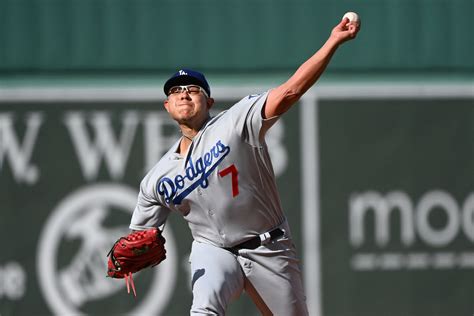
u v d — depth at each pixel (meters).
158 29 27.08
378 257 26.75
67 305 26.17
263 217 14.28
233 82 27.09
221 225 14.16
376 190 27.00
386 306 26.64
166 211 14.98
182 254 26.41
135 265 14.67
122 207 26.45
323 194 26.83
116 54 26.94
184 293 26.30
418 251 26.84
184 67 27.05
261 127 13.27
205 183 13.84
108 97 26.73
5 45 26.72
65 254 26.27
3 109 26.48
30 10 26.89
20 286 26.12
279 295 14.70
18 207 26.28
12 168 26.36
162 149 26.67
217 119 13.89
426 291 26.73
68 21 26.95
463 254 26.91
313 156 26.92
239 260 14.40
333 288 26.58
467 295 26.75
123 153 26.58
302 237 26.69
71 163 26.47
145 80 26.92
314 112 27.06
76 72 26.80
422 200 27.08
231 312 26.27
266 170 13.95
